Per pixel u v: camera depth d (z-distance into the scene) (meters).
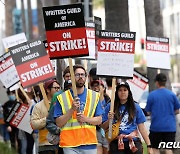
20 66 16.77
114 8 26.64
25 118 20.98
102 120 16.77
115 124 16.70
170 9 88.44
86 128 15.12
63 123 14.92
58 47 15.55
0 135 27.83
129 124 16.73
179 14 87.62
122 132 16.70
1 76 20.81
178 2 88.50
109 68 16.94
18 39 22.33
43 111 16.92
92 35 19.91
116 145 16.73
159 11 25.34
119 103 16.77
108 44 16.95
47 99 16.92
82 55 15.52
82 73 15.05
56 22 15.50
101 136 17.77
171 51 84.94
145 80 22.14
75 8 15.45
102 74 16.94
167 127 20.69
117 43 16.95
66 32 15.49
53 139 15.74
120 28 26.64
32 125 16.92
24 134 23.58
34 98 22.06
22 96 22.17
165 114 20.70
